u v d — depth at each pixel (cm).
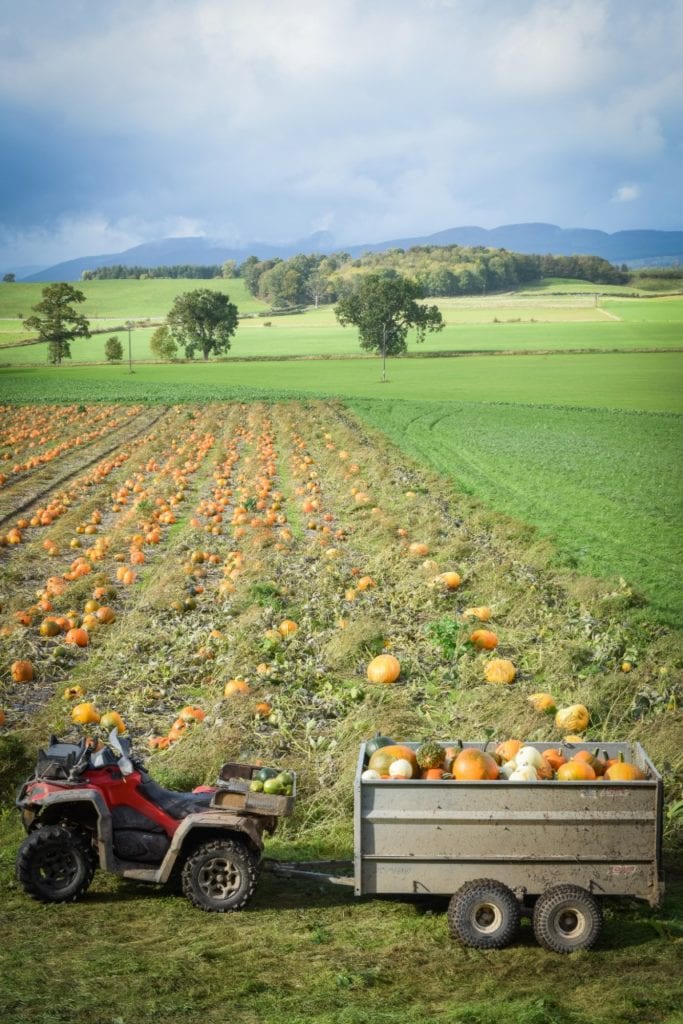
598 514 3522
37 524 3494
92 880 1075
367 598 2312
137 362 17188
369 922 967
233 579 2450
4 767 1366
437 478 4325
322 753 1435
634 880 930
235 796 1025
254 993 793
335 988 809
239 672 1770
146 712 1645
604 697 1623
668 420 7081
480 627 2053
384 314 15788
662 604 2262
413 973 852
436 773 969
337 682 1767
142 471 4762
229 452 5088
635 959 884
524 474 4538
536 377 11419
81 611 2308
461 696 1673
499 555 2784
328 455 5069
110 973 826
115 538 3091
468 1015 743
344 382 11406
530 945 923
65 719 1582
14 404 8969
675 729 1466
